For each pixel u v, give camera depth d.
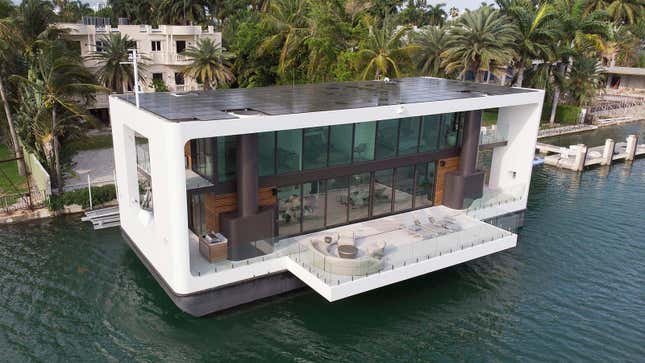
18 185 32.47
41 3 38.09
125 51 46.00
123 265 23.52
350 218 24.34
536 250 26.25
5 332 18.39
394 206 25.83
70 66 29.36
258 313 19.89
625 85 87.06
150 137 18.66
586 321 20.19
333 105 22.22
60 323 19.06
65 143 31.89
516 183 29.41
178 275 18.39
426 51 51.97
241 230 19.67
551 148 46.59
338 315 20.11
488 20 46.09
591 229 29.19
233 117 18.55
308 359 17.64
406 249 20.41
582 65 57.88
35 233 26.58
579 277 23.59
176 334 18.66
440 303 21.23
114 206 29.94
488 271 23.98
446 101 23.91
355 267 18.78
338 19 48.81
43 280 21.92
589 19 54.56
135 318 19.53
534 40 50.56
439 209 26.80
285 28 50.31
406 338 18.94
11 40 31.09
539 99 27.50
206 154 20.36
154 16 80.88
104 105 48.03
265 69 52.09
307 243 21.61
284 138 21.17
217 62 48.78
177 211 17.61
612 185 38.16
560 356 18.14
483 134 28.77
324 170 22.58
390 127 24.41
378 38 44.94
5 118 35.03
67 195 28.98
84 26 48.84
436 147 26.50
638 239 27.94
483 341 18.89
